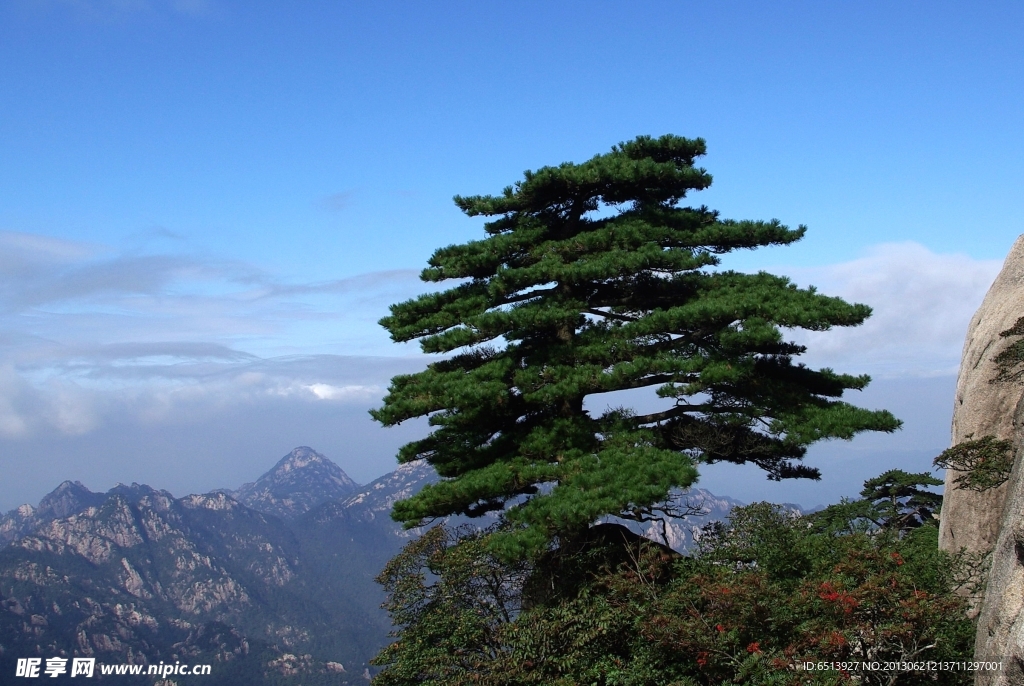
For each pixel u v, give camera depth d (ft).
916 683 35.53
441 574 62.28
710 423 61.57
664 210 68.28
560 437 60.13
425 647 60.29
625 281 65.36
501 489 57.62
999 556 30.94
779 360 63.82
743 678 36.19
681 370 57.06
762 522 48.60
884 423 56.85
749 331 55.57
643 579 48.37
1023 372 44.29
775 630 37.81
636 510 55.72
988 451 44.42
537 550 50.31
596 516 50.90
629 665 43.21
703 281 64.64
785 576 45.78
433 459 67.62
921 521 73.82
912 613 33.99
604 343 61.46
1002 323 50.29
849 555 40.70
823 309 56.08
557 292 64.64
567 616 48.96
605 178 64.03
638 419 62.80
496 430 65.67
